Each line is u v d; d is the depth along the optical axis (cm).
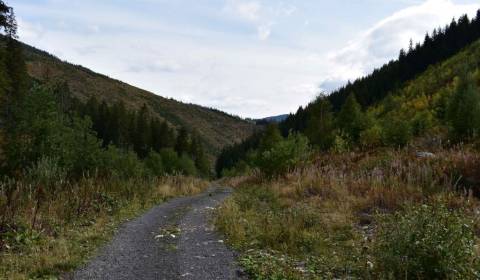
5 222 897
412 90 8881
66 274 664
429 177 1197
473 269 527
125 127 9156
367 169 1605
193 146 10138
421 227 573
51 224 988
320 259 715
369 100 11456
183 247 838
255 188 1941
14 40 3023
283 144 2300
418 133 3703
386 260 579
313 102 6106
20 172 1669
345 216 1016
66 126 2095
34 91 1936
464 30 11231
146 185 2022
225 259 738
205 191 2558
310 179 1566
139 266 704
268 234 864
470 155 1302
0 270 657
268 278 619
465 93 3438
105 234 963
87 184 1577
